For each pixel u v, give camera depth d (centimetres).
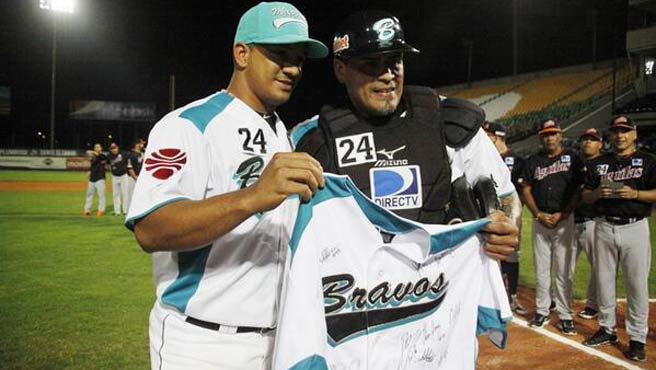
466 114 212
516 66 3522
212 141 178
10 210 1366
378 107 200
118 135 5103
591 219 512
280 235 184
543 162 505
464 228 195
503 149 568
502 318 205
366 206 184
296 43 184
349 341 187
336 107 214
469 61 3834
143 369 372
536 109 2978
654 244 938
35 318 485
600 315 456
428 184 204
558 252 493
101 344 420
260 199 144
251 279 179
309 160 148
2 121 4641
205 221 147
